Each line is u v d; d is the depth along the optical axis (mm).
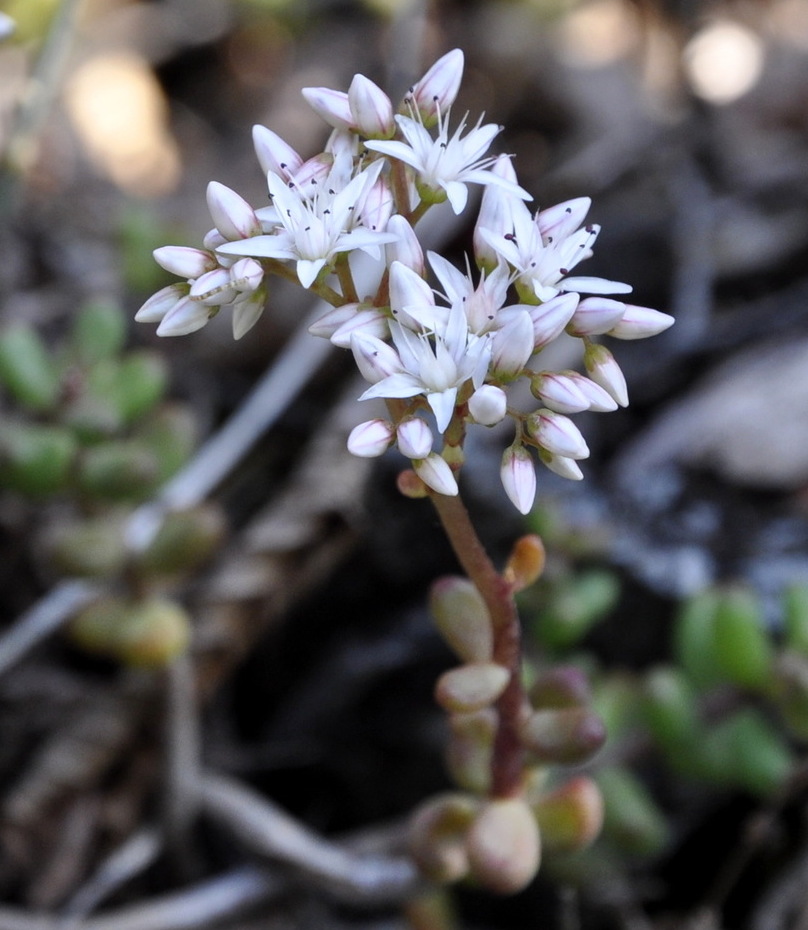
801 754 138
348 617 156
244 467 167
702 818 139
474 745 114
